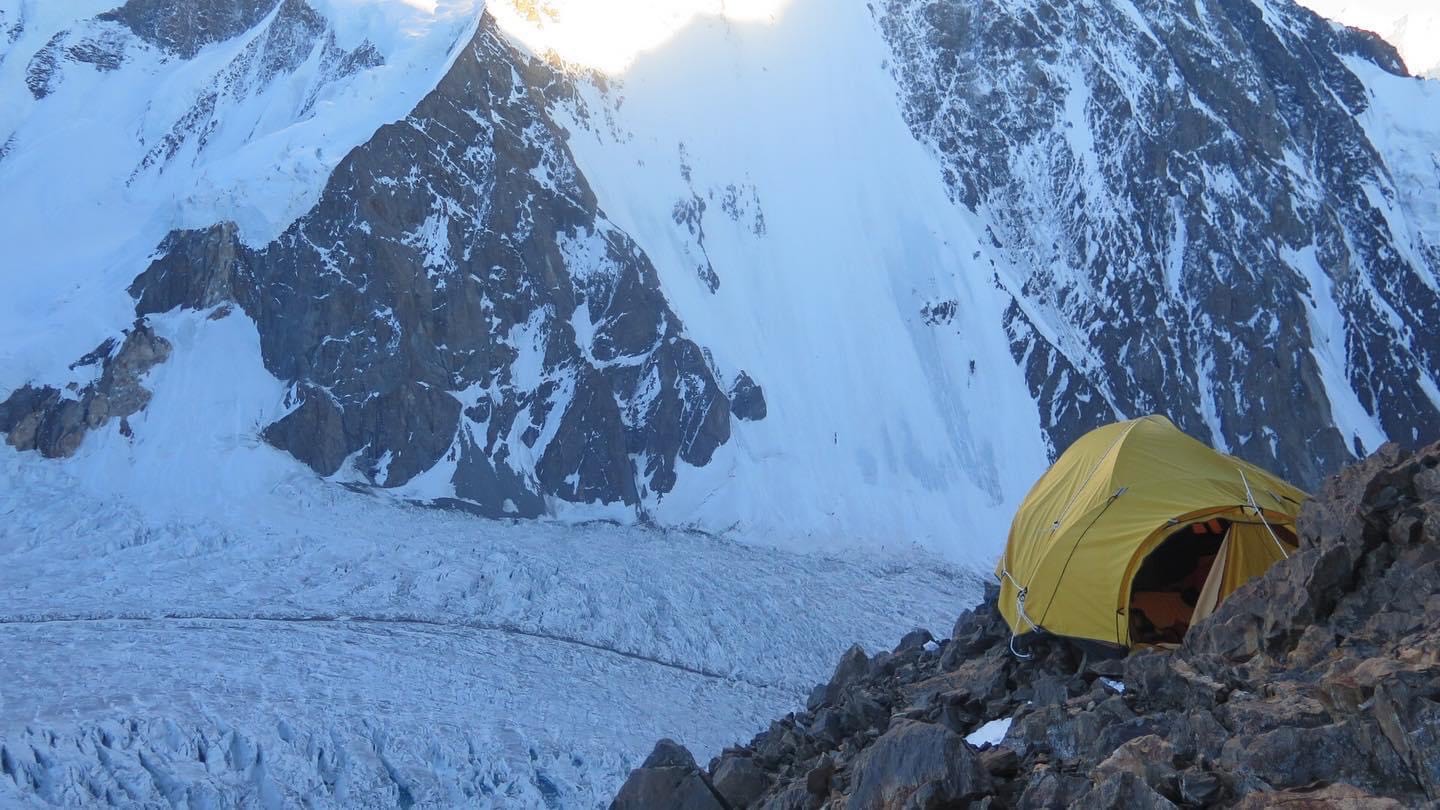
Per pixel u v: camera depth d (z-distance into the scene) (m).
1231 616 9.42
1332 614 8.55
